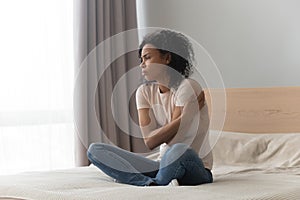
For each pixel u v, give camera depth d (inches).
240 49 134.5
